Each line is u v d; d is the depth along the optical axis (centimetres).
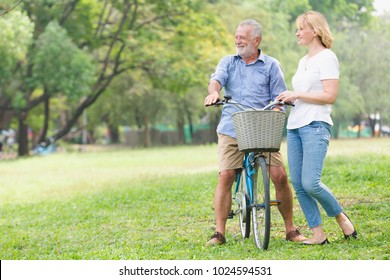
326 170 1314
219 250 716
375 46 3216
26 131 4053
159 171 2058
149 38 3544
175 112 4809
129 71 4131
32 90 3500
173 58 3553
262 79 742
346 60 3225
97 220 1077
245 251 698
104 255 739
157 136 5641
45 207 1339
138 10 3631
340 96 3288
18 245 887
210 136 5203
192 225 934
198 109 4641
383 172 1230
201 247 739
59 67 3186
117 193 1409
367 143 2322
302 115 688
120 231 938
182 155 3147
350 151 1798
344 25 3356
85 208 1240
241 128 675
